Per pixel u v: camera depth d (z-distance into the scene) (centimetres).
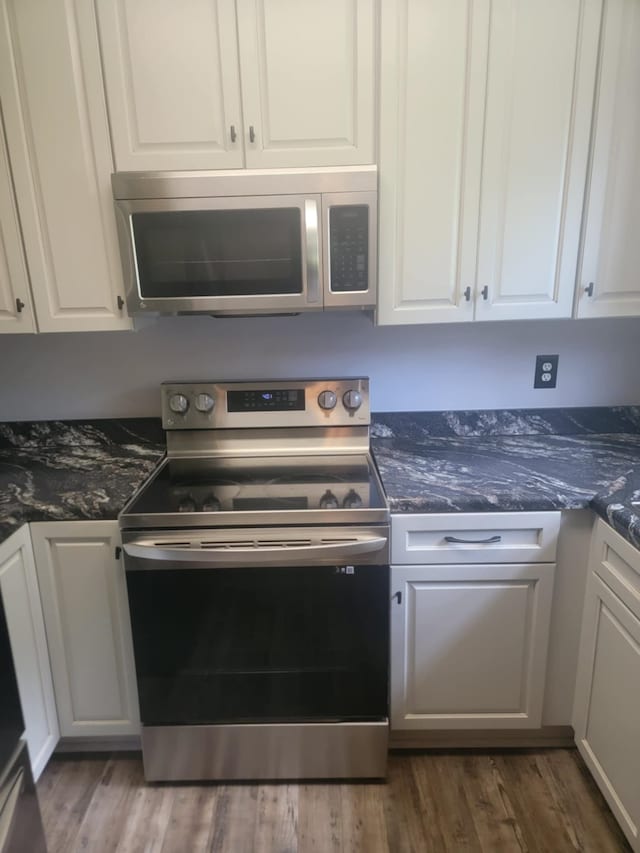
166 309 170
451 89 161
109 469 190
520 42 159
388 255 173
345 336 209
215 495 169
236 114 162
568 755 183
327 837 159
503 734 185
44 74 160
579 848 155
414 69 160
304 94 161
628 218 172
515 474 175
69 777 180
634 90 162
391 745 186
